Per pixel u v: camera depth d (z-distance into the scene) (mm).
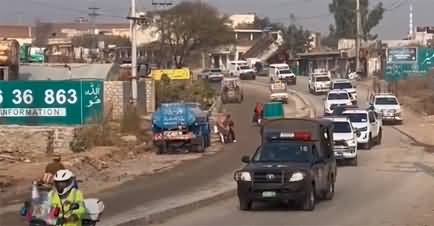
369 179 48344
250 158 36656
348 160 57719
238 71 182000
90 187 43438
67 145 68375
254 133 87812
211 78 169250
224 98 128250
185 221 31375
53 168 33344
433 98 121750
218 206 36594
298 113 107500
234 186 42812
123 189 42406
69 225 18641
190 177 48875
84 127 70125
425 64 161000
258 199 33750
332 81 132000
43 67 108062
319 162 36562
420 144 74875
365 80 168375
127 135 74875
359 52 174375
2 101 74375
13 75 92500
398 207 34812
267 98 135250
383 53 179000
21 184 44844
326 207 35375
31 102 74312
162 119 68188
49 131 68500
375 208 34594
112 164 57625
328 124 40406
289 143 36625
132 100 85125
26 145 68312
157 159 62219
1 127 69375
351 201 37562
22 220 30312
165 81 117625
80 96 74188
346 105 97562
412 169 54250
